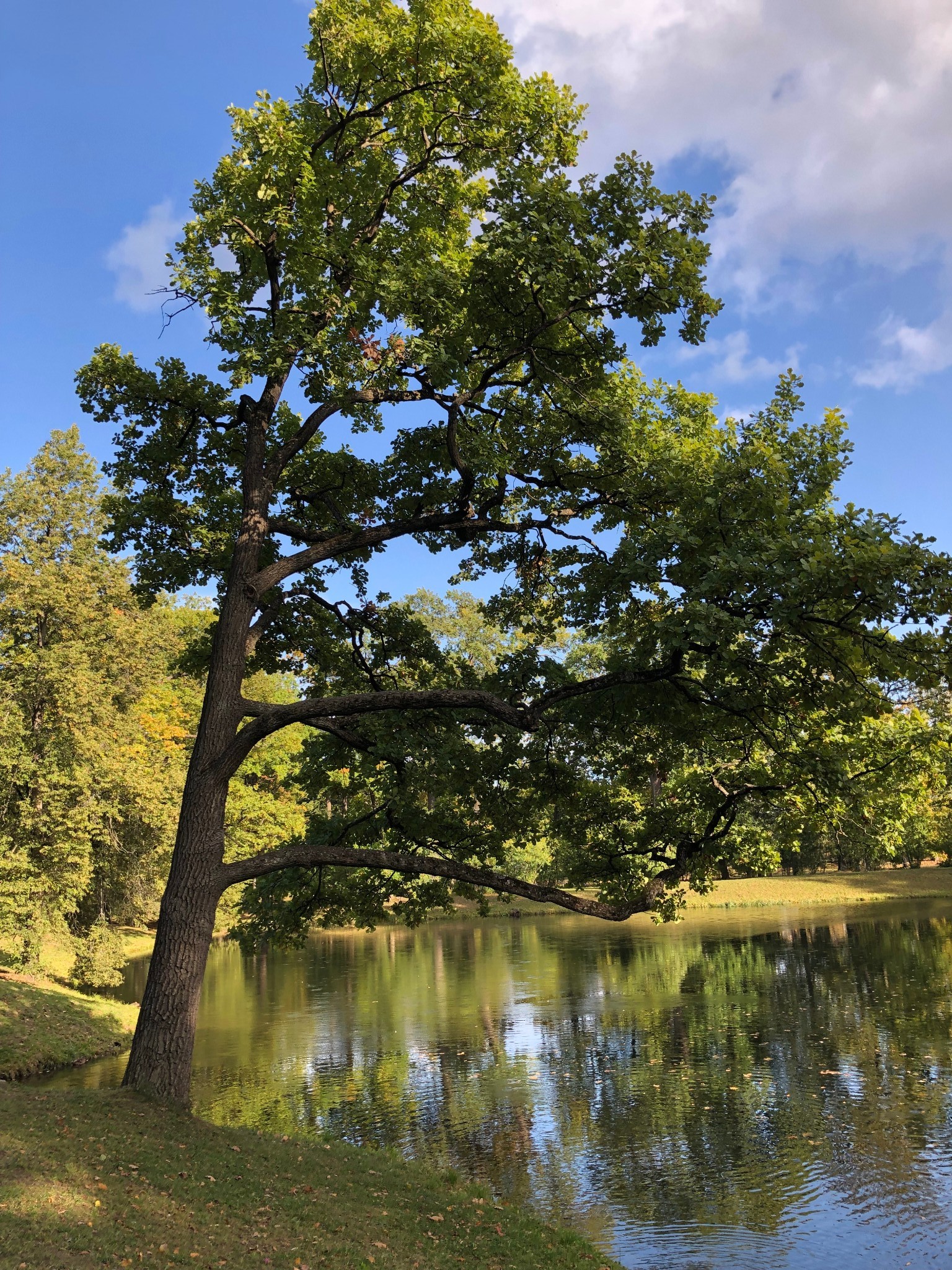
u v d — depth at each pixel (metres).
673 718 12.27
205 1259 6.48
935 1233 9.86
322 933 47.47
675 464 12.12
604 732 13.03
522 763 14.03
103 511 14.09
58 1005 22.02
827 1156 12.17
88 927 29.88
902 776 14.56
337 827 13.40
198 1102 15.43
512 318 11.27
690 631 9.37
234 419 13.17
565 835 13.59
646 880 13.07
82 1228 6.41
